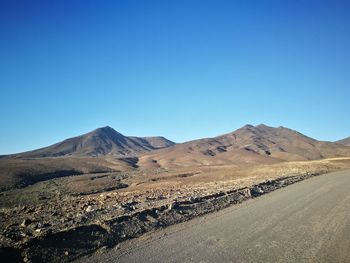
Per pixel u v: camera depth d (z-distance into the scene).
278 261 8.72
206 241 10.66
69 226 11.65
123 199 20.67
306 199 18.94
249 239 10.78
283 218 13.85
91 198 24.73
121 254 9.76
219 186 27.38
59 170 117.69
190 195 20.36
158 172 107.19
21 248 9.53
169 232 12.22
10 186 77.44
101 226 12.02
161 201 17.77
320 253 9.31
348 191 21.86
